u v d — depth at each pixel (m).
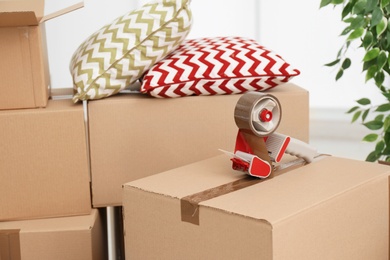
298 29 3.39
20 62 1.55
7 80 1.55
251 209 1.09
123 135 1.61
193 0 3.38
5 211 1.56
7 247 1.49
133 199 1.25
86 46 1.66
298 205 1.11
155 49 1.59
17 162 1.55
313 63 3.41
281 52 3.44
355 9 1.88
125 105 1.59
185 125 1.63
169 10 1.58
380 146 2.01
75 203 1.59
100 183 1.62
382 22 1.85
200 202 1.14
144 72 1.67
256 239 1.05
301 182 1.25
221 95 1.65
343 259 1.21
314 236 1.12
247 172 1.28
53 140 1.56
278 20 3.40
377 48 1.90
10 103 1.56
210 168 1.37
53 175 1.57
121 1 3.01
